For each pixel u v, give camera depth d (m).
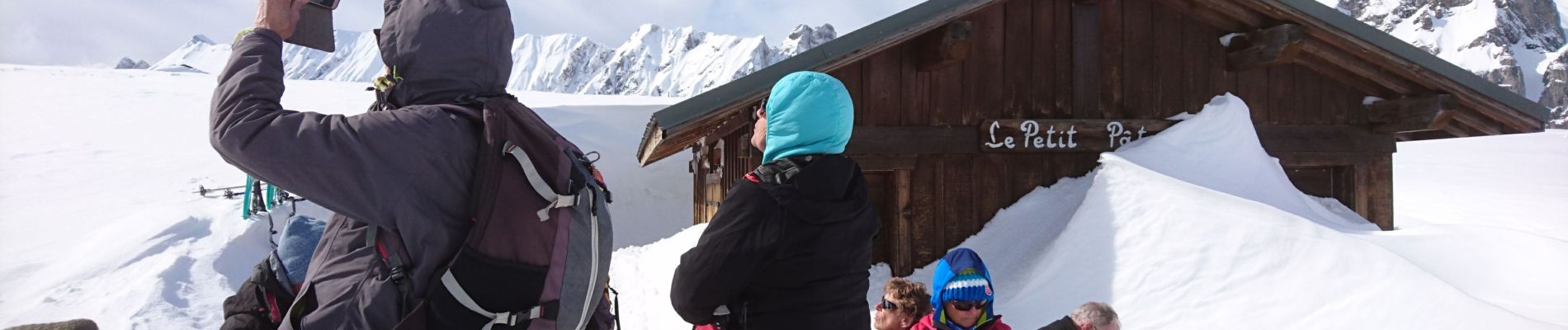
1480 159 32.88
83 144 26.47
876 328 3.07
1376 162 7.99
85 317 8.31
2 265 11.16
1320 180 8.12
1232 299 4.97
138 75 51.00
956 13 6.44
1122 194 6.14
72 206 16.61
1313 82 7.86
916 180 7.04
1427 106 7.26
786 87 2.21
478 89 1.60
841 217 2.11
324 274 1.51
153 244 11.98
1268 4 6.89
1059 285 5.70
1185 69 7.56
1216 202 5.71
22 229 14.12
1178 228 5.59
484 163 1.46
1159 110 7.48
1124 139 7.27
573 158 1.60
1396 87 7.59
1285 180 7.08
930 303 3.06
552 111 33.22
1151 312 5.09
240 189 17.95
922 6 6.34
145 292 9.07
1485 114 7.53
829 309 2.07
